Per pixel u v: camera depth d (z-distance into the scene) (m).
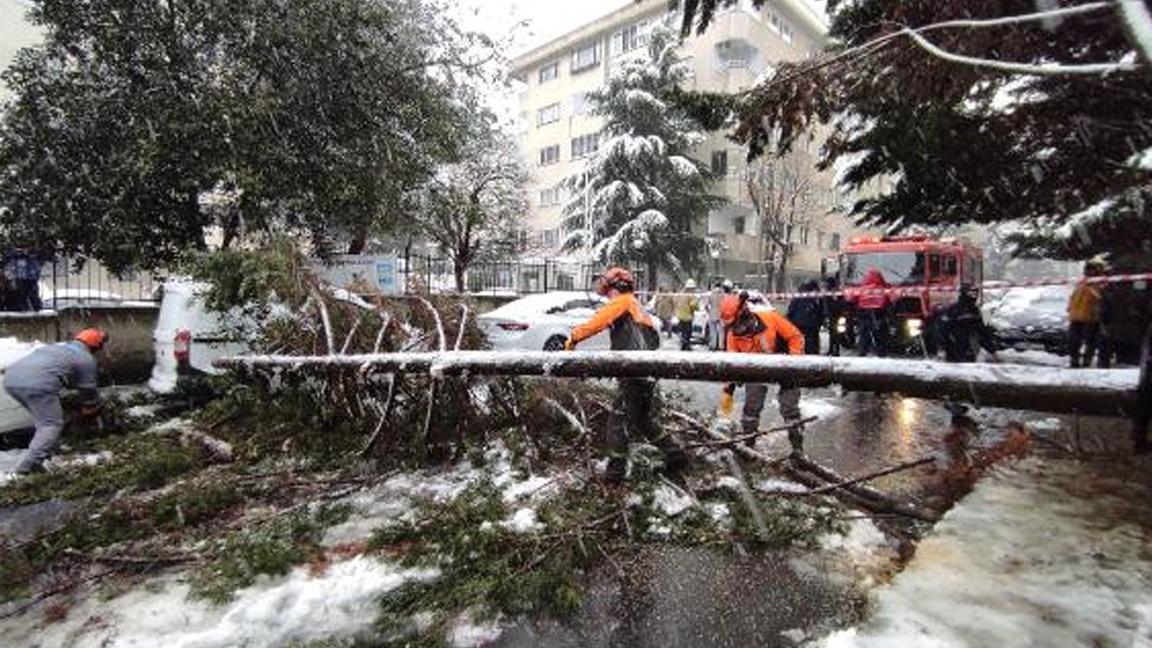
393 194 12.41
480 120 15.79
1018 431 6.55
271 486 5.09
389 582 3.56
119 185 9.84
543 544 3.87
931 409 8.34
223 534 4.30
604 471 4.94
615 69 29.38
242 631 3.15
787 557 3.86
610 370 3.78
